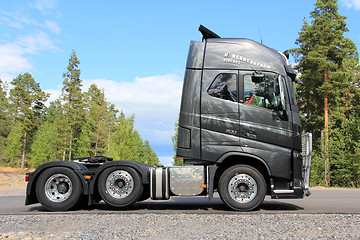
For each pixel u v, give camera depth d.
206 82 7.92
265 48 8.17
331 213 7.26
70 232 5.30
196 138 7.76
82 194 7.89
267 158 7.62
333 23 37.19
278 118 7.78
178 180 7.79
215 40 8.18
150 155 78.44
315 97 40.84
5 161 61.38
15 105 71.25
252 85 7.88
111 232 5.30
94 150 60.19
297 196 7.66
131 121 41.12
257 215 6.97
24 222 6.30
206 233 5.21
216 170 7.90
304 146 8.17
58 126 60.22
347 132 34.03
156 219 6.52
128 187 7.85
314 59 36.03
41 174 7.93
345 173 30.88
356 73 45.66
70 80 65.75
